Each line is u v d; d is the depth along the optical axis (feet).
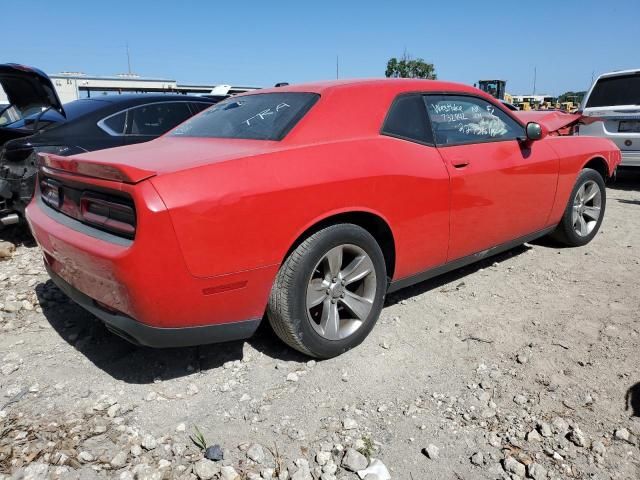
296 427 8.13
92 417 8.35
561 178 14.80
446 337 10.86
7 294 13.21
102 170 7.93
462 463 7.40
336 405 8.66
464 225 11.89
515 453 7.54
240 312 8.62
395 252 10.62
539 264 15.05
